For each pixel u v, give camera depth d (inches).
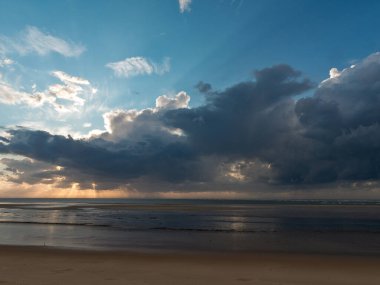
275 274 508.1
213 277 480.7
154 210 2669.8
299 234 1087.6
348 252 757.9
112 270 515.2
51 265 547.8
